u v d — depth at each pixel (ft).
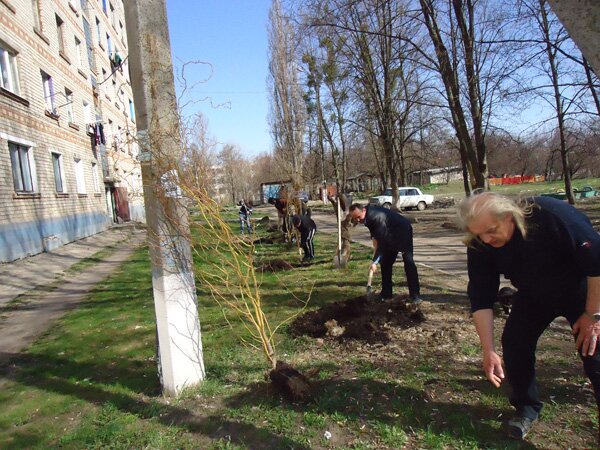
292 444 8.68
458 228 7.65
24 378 13.47
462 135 43.47
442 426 9.00
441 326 15.33
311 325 16.07
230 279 13.89
